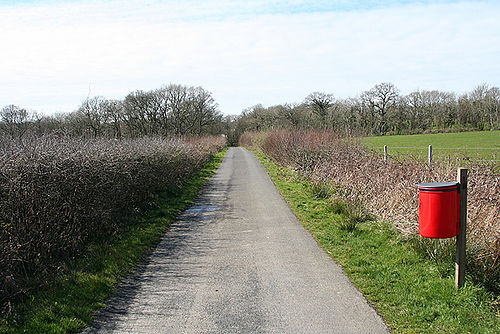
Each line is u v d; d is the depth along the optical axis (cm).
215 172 2016
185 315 387
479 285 423
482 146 2803
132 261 564
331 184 1091
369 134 1519
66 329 358
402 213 661
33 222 501
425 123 5750
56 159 584
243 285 464
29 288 430
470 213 519
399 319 367
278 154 2128
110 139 1042
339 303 405
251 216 875
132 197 879
